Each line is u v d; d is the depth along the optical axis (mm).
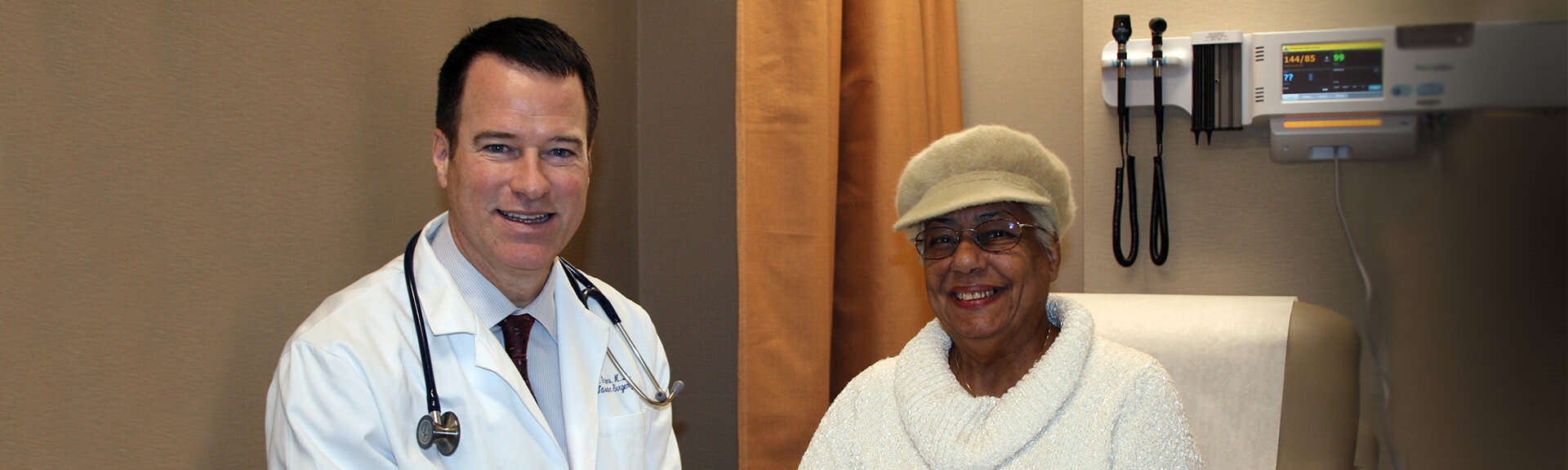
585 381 1382
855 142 2250
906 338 2221
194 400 1357
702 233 2619
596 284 1547
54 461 1177
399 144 1757
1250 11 1925
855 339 2260
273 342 1483
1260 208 1956
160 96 1298
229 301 1404
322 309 1259
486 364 1253
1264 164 1949
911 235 1280
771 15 2094
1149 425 1107
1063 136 2379
